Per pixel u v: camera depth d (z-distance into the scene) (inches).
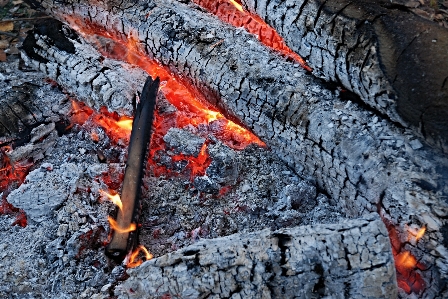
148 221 86.7
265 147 97.1
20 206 85.3
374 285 61.5
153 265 64.2
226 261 62.3
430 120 68.7
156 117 100.6
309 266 62.1
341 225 64.7
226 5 114.0
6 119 97.9
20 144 97.3
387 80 72.9
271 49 99.3
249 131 97.5
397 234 69.9
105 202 87.4
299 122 83.2
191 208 88.6
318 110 82.0
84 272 79.1
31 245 82.7
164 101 102.8
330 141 78.2
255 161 94.1
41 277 78.8
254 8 95.2
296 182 90.5
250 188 90.6
